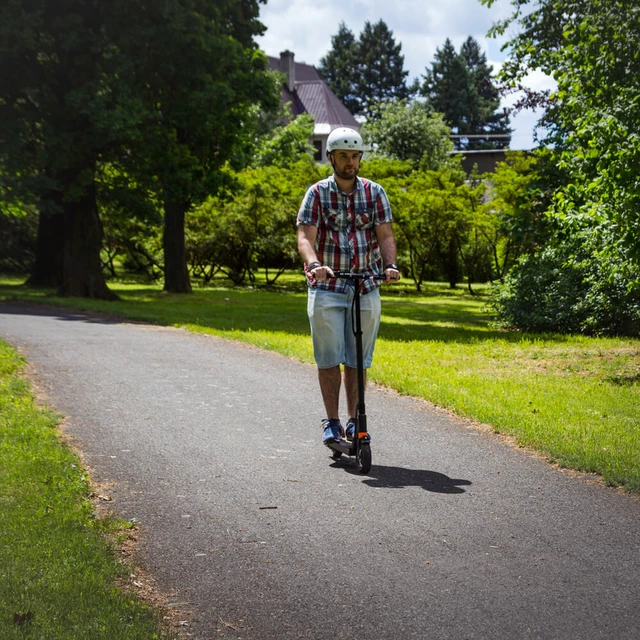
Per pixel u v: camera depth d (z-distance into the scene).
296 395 7.70
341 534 4.04
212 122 21.59
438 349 11.82
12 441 5.57
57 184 20.64
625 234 8.27
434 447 5.77
